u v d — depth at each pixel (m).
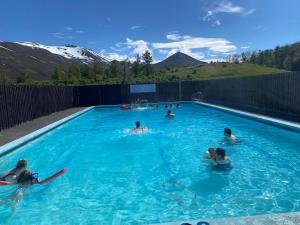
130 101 24.88
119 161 7.61
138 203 4.92
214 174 6.23
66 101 21.36
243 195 5.01
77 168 7.08
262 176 5.96
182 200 4.96
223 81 20.81
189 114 17.00
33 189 5.66
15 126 12.20
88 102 24.39
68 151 8.76
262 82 15.30
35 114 14.77
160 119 15.37
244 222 3.12
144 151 8.58
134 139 10.34
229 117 14.69
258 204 4.62
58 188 5.73
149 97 25.02
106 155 8.24
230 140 9.04
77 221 4.36
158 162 7.39
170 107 21.19
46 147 9.27
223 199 4.89
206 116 15.85
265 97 15.02
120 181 6.07
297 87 12.16
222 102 20.97
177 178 6.12
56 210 4.75
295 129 9.38
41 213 4.66
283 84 13.27
